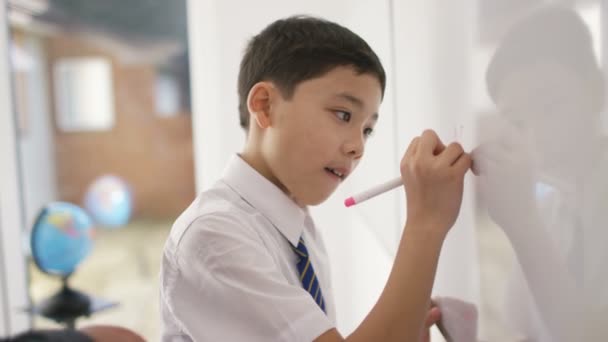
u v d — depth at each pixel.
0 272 1.98
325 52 0.57
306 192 0.59
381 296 0.47
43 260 1.58
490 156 0.43
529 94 0.35
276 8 1.57
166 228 3.49
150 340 2.37
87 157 3.45
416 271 0.46
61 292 1.65
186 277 0.55
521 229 0.38
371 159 0.97
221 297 0.52
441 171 0.47
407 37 0.67
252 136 0.66
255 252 0.54
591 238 0.29
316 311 0.50
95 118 3.45
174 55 3.48
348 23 1.12
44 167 3.23
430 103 0.59
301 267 0.65
